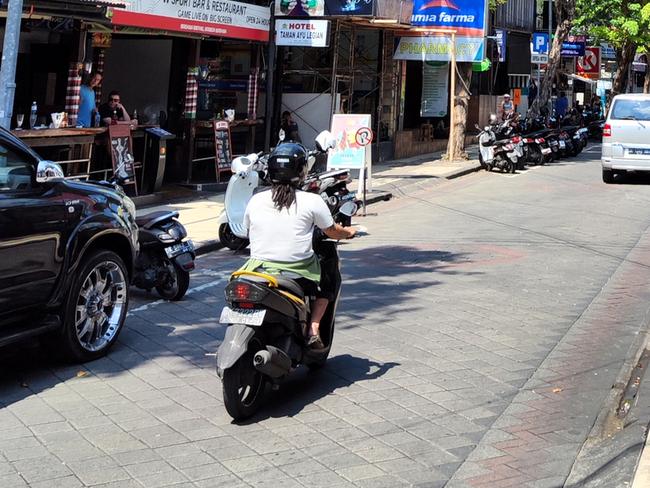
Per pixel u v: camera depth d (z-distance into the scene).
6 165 6.41
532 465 5.12
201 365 6.99
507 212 15.52
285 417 5.88
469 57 23.47
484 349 7.45
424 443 5.45
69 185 6.96
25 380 6.59
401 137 25.50
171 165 17.55
